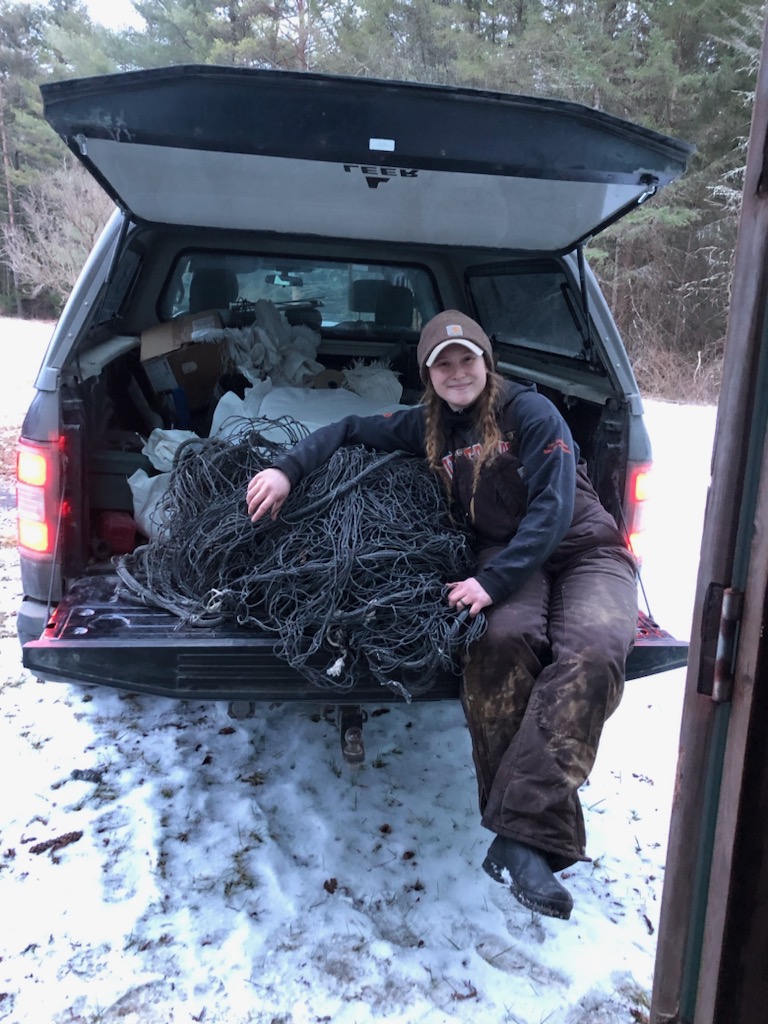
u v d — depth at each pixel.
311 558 2.05
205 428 3.40
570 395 2.86
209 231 3.07
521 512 2.18
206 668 1.98
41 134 27.09
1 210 29.17
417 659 1.92
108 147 2.22
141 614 2.15
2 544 4.70
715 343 14.16
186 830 2.37
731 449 1.07
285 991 1.87
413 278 4.02
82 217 18.17
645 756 2.83
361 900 2.14
